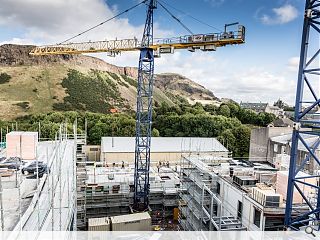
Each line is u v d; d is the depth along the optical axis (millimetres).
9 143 28234
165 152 67000
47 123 90188
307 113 21406
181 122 93750
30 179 22312
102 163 62438
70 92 165375
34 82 168125
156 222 45281
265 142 59250
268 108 173500
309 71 20703
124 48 63562
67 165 29844
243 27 51188
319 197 21562
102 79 193750
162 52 56500
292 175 21172
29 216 16094
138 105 53844
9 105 141375
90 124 96250
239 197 28469
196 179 37250
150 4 54438
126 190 49750
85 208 42000
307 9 20594
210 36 53281
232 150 80188
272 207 24125
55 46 76875
